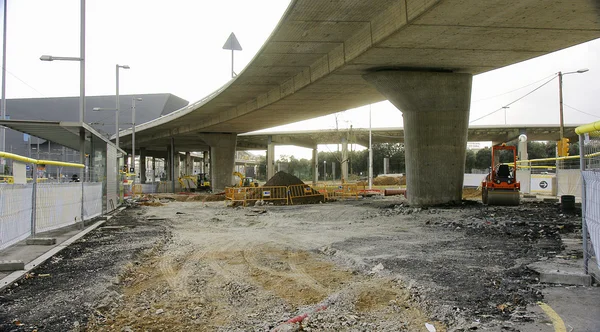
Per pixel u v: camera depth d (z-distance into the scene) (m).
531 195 28.80
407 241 11.71
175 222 18.91
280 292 7.36
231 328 5.52
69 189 13.77
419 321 5.55
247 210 25.00
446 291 6.52
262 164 147.25
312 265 9.54
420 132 21.77
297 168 125.94
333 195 34.88
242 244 12.58
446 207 20.58
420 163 21.81
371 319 5.72
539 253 9.13
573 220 14.49
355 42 19.64
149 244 11.95
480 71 22.22
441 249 10.23
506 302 5.89
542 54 19.42
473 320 5.27
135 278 8.40
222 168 56.75
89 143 21.45
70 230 14.80
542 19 15.02
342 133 68.56
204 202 34.91
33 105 89.38
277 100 32.19
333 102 33.19
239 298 6.98
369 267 8.75
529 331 4.85
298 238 13.60
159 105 89.62
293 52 22.69
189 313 6.21
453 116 21.70
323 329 5.33
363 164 102.62
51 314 5.83
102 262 9.25
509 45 17.95
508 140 71.19
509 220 14.86
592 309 5.51
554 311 5.46
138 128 61.69
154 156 99.12
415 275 7.62
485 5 13.71
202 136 56.72
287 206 27.34
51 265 8.91
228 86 31.83
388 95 22.34
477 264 8.32
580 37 16.95
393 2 16.08
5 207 8.88
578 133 6.71
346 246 11.34
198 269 9.18
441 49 18.52
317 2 16.09
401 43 17.62
